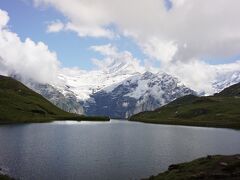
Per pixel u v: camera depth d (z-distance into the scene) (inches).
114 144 5007.4
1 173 2760.8
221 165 2287.2
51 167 3122.5
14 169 2972.4
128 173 2972.4
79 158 3629.4
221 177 2089.1
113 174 2923.2
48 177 2760.8
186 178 2144.4
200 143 5408.5
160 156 3892.7
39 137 5600.4
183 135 7199.8
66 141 5172.2
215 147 4849.9
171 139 6112.2
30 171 2928.2
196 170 2305.6
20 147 4261.8
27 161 3346.5
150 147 4734.3
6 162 3248.0
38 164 3228.3
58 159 3526.1
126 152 4175.7
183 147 4803.2
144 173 2977.4
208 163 2401.6
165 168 3198.8
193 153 4180.6
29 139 5211.6
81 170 3046.3
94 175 2874.0
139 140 5772.6
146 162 3489.2
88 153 3998.5
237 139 6245.1
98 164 3331.7
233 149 4626.0
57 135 6136.8
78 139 5565.9
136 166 3272.6
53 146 4503.0
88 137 6003.9
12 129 7116.1
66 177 2778.1
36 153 3843.5
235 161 2330.2
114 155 3902.6
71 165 3245.6
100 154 3949.3
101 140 5556.1
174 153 4163.4
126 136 6565.0
